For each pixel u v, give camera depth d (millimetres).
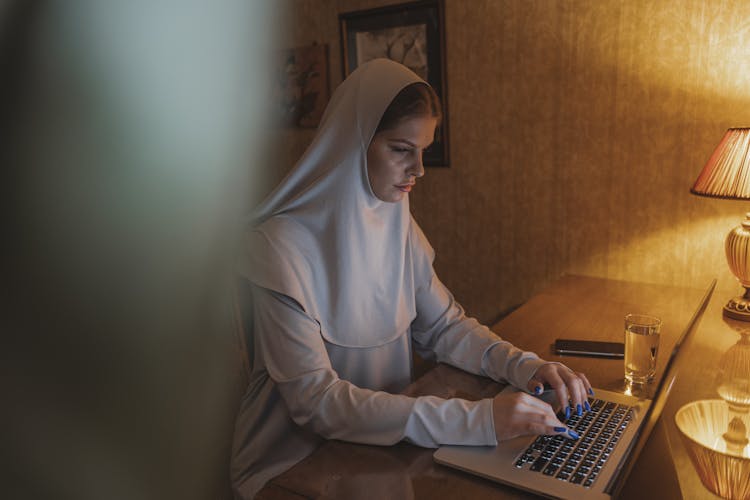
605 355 1407
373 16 2555
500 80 2266
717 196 1592
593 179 2145
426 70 2457
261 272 1218
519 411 1021
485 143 2359
